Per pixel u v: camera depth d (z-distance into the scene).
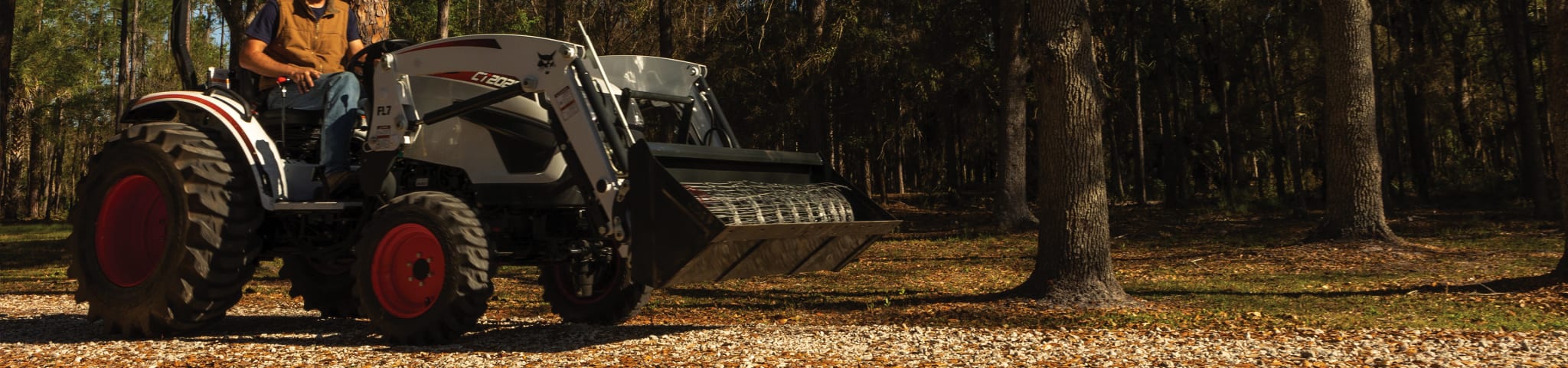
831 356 4.96
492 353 5.19
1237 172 39.47
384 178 5.99
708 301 10.38
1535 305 9.40
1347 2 15.60
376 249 5.68
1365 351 5.12
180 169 5.88
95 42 45.66
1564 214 10.41
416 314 5.55
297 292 7.78
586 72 5.48
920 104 29.66
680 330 6.17
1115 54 31.14
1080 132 9.32
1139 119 33.88
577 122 5.41
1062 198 9.41
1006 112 23.30
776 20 24.73
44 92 43.84
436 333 5.46
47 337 6.26
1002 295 9.86
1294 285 11.88
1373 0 28.19
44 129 42.34
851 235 5.96
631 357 4.95
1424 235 18.66
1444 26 32.53
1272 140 37.00
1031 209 34.50
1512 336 5.61
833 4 24.44
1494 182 32.78
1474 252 14.35
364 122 6.48
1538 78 36.06
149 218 6.45
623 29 28.50
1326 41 15.92
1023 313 8.88
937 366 4.69
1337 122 15.76
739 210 5.23
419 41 23.42
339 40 6.55
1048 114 9.43
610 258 7.04
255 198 6.10
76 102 43.34
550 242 6.35
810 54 24.20
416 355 5.11
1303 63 32.12
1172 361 4.85
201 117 6.48
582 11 27.95
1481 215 24.53
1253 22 32.09
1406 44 29.98
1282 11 30.41
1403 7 30.23
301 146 6.50
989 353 5.07
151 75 47.41
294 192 6.14
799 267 5.87
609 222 5.30
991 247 19.08
